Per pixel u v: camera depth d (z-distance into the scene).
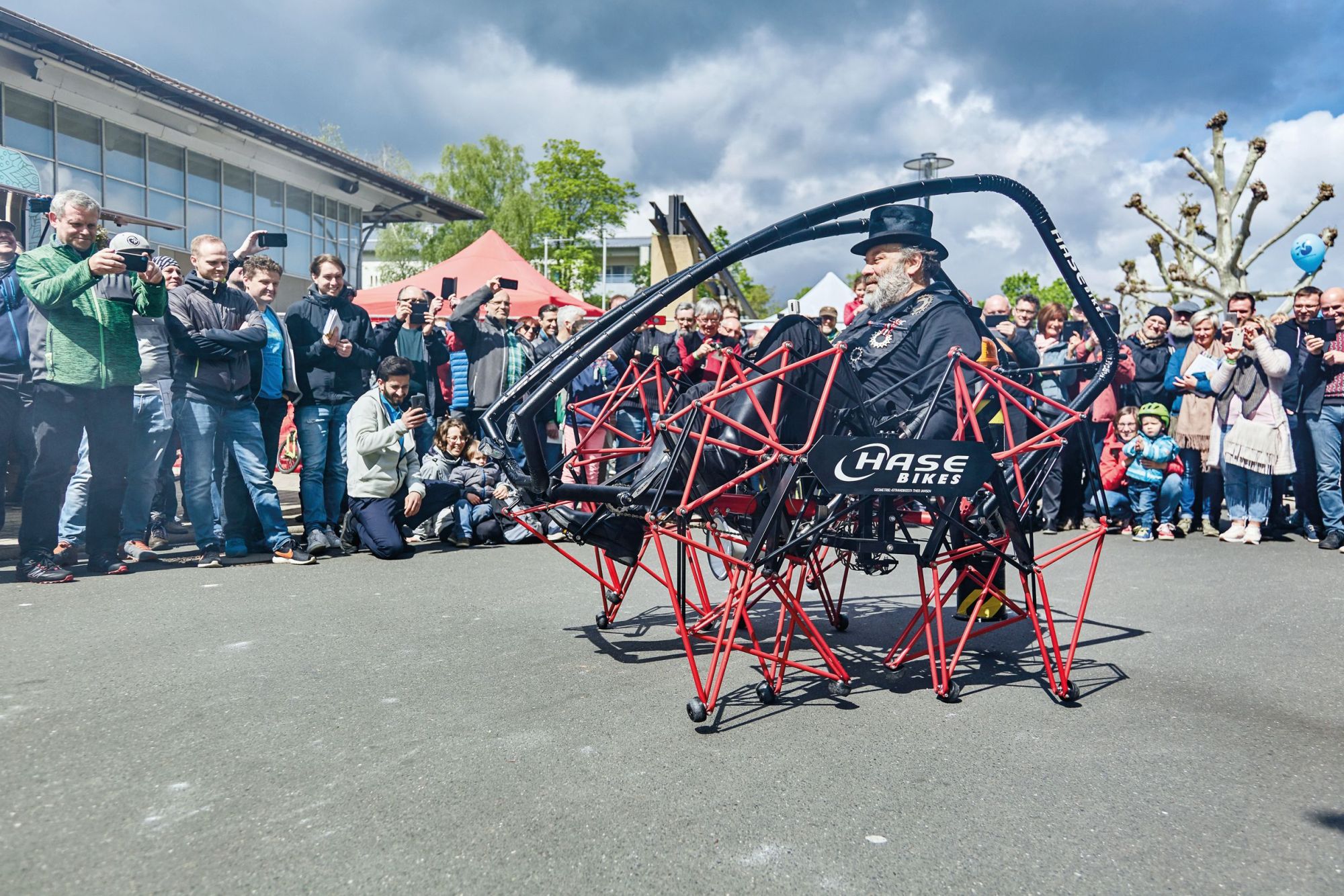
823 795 2.33
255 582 5.06
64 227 4.88
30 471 4.90
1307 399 7.05
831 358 3.26
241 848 1.99
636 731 2.80
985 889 1.87
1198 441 7.98
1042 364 8.25
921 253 3.60
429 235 39.97
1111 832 2.15
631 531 3.50
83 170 15.16
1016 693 3.30
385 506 6.15
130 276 5.03
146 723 2.77
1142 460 7.55
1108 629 4.31
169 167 16.88
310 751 2.56
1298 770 2.56
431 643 3.79
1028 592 3.29
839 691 3.18
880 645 4.02
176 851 1.97
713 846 2.04
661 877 1.89
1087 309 3.73
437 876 1.88
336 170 19.30
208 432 5.58
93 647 3.60
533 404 2.96
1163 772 2.54
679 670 3.49
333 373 6.45
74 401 4.91
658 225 10.49
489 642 3.84
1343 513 6.97
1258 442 7.10
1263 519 7.29
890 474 2.94
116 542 5.26
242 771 2.41
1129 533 8.00
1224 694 3.30
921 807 2.27
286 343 6.25
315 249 20.69
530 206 41.19
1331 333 7.05
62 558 5.36
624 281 68.75
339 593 4.80
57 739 2.62
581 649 3.77
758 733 2.81
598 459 3.81
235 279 6.22
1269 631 4.27
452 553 6.33
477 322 7.55
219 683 3.17
